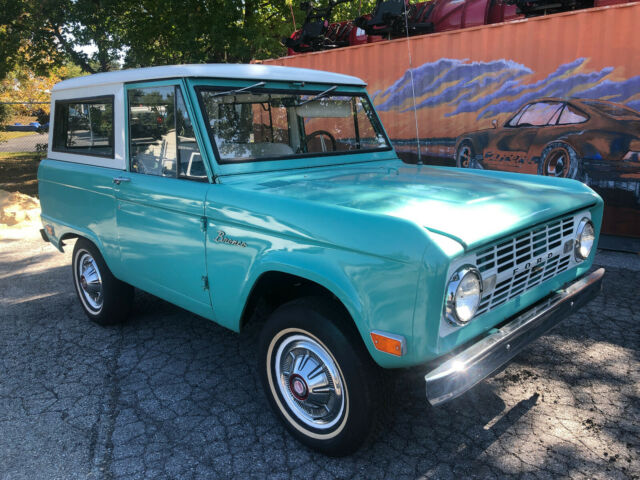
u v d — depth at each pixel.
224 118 3.12
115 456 2.72
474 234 2.19
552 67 6.61
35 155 22.83
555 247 2.80
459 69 7.38
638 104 6.07
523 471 2.53
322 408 2.63
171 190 3.15
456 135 7.64
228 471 2.59
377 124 4.13
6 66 16.62
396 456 2.67
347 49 8.45
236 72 3.23
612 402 3.11
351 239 2.25
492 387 3.30
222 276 2.90
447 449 2.72
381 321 2.20
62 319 4.67
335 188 2.84
